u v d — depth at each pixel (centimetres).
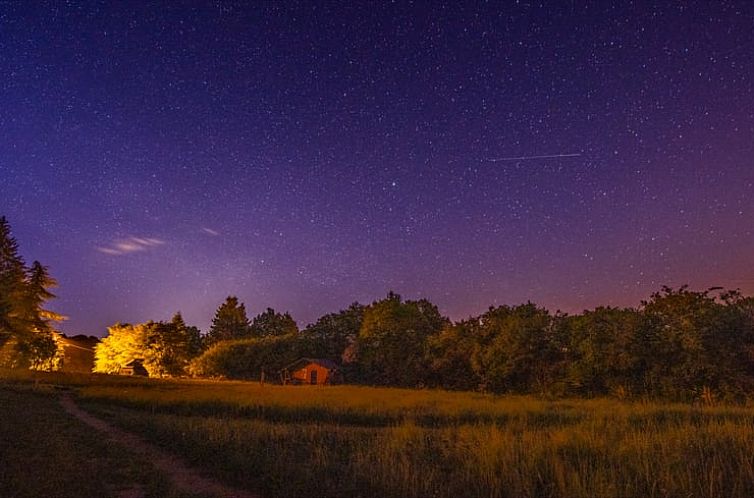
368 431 1844
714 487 995
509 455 1210
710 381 3747
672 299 4628
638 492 979
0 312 6412
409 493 994
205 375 9238
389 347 6869
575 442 1423
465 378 5603
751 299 4069
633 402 3641
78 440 1686
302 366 7688
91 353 12138
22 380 5091
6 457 1271
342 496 993
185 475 1234
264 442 1536
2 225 6725
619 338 4256
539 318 5369
